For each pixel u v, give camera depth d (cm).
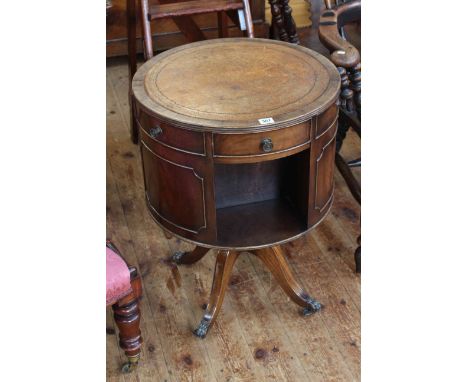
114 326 233
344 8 252
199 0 249
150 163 200
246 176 222
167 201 201
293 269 255
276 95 190
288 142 183
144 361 219
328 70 204
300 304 233
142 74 204
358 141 328
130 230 277
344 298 242
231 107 184
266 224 214
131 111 317
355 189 257
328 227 276
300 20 434
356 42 341
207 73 204
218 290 225
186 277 253
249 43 224
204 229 199
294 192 221
